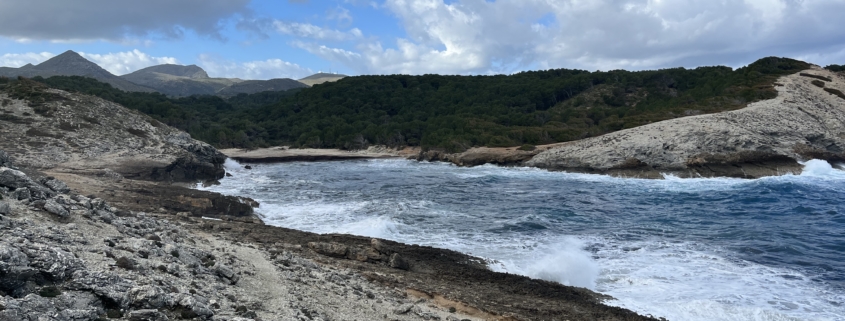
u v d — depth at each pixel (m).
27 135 39.12
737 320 13.82
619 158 49.97
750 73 83.75
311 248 16.72
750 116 56.41
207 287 8.87
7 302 5.84
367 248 17.67
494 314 12.48
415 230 23.30
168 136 48.72
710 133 50.22
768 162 47.59
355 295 11.43
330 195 34.38
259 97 150.88
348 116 98.75
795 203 32.16
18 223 8.95
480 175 50.81
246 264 11.64
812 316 14.05
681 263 18.73
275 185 39.84
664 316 13.97
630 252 20.17
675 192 37.94
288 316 8.55
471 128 78.38
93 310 6.47
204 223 18.61
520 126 80.69
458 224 24.69
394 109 105.56
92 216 11.29
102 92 88.69
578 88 104.62
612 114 82.19
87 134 42.00
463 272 16.47
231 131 85.19
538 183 43.91
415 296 13.20
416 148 79.12
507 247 20.36
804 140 52.22
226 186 38.34
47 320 5.88
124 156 38.00
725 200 33.75
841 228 24.84
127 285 7.37
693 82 99.44
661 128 54.19
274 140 92.12
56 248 7.73
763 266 18.48
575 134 70.19
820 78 79.94
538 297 14.76
